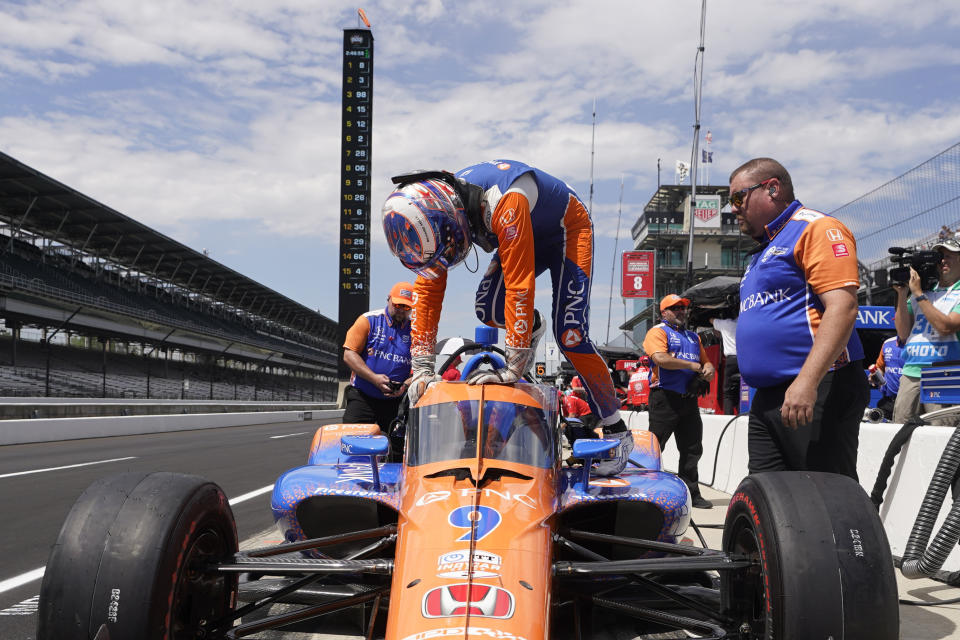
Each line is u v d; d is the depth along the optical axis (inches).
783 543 97.8
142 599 97.2
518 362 136.5
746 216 144.3
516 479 123.5
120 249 2174.0
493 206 137.2
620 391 596.4
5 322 1700.3
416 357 147.9
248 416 1595.7
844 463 136.6
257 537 249.6
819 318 135.0
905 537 197.3
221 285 2731.3
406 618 96.9
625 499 139.6
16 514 301.4
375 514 146.3
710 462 382.9
